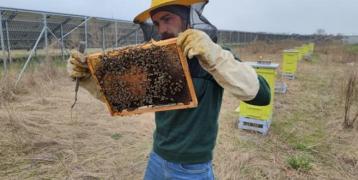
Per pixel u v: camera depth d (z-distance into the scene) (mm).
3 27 12469
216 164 3902
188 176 1688
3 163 3857
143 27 1853
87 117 5699
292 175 3773
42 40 14789
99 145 4457
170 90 1410
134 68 1434
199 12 1590
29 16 11953
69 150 4223
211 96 1597
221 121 5836
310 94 8688
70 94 7480
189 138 1635
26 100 6781
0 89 6793
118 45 15586
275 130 5453
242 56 23656
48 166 3818
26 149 4238
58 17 12875
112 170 3752
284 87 8836
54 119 5480
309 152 4508
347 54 23016
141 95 1480
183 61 1320
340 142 4906
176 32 1573
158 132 1787
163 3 1492
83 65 1622
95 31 13312
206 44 1241
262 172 3812
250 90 1343
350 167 4066
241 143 4723
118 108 1586
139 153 4219
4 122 5094
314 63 18594
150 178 1883
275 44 37688
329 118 6219
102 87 1552
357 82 7715
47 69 9258
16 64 10969
